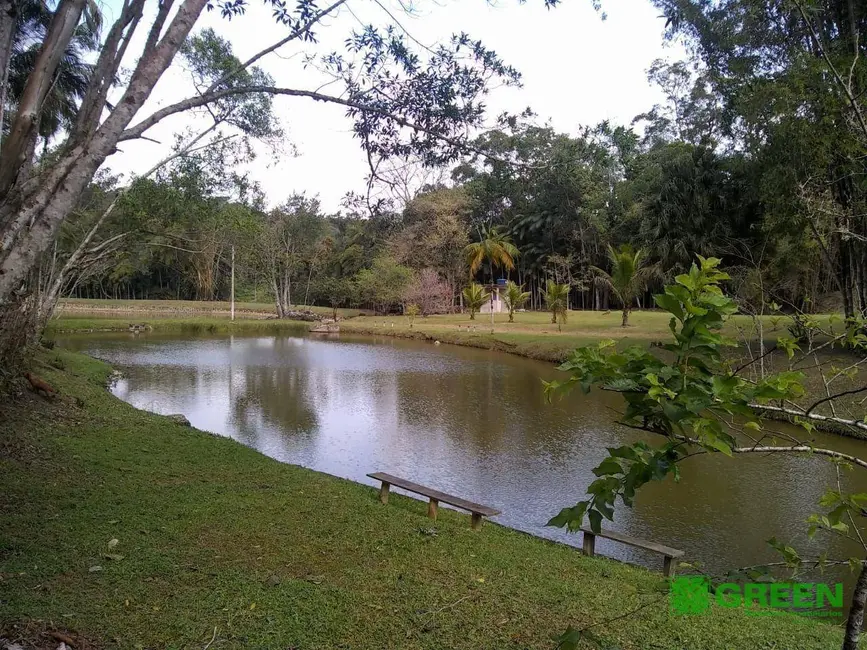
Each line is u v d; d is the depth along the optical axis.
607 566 5.15
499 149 4.54
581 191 36.25
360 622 3.62
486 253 39.41
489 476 8.73
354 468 9.11
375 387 16.72
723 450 1.50
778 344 2.39
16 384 9.09
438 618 3.75
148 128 3.00
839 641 3.86
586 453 9.97
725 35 11.46
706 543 6.48
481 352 26.16
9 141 2.59
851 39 9.42
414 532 5.45
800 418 2.05
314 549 4.81
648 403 1.68
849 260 13.27
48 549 4.32
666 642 3.63
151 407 13.53
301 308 51.97
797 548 6.31
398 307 49.06
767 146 14.44
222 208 14.40
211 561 4.38
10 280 2.46
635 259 27.09
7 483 5.71
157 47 2.81
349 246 49.03
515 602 4.08
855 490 8.10
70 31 2.80
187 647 3.18
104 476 6.37
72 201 2.63
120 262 21.73
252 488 6.43
